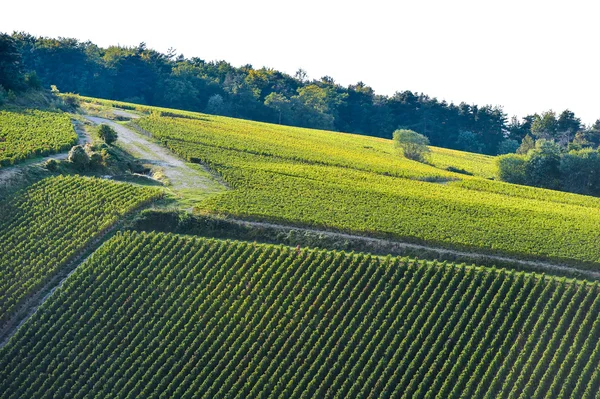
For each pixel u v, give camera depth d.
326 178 77.12
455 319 49.44
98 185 67.19
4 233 59.56
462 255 57.59
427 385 45.72
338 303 51.00
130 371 47.81
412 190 75.44
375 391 45.53
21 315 52.12
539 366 45.72
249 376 46.84
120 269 55.00
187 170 77.75
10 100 94.75
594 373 45.00
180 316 51.03
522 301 50.59
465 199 73.00
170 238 57.88
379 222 62.16
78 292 53.03
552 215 68.88
